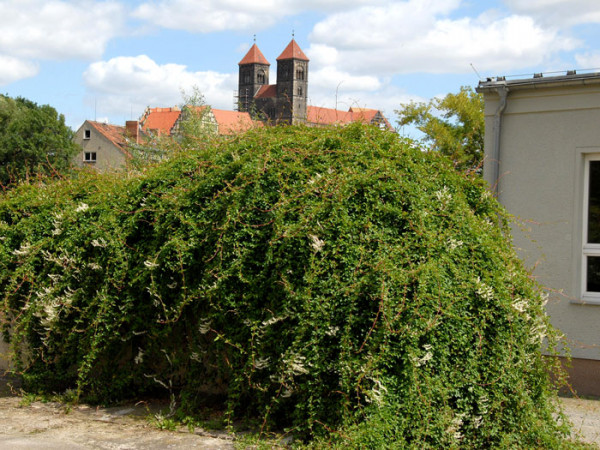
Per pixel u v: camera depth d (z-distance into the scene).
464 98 31.94
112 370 6.50
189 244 5.87
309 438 5.06
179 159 6.73
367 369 4.76
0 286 7.27
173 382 6.38
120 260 6.30
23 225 7.21
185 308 6.02
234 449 5.06
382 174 5.39
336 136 5.97
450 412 4.95
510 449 5.05
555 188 8.41
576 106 8.27
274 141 6.02
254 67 152.75
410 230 5.21
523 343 5.34
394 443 4.66
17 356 7.03
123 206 6.58
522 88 8.51
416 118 32.47
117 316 6.33
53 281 6.72
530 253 8.49
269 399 5.46
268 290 5.44
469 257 5.39
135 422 5.84
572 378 8.07
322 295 5.04
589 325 8.03
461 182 6.21
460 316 5.04
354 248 5.06
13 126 53.66
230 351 5.62
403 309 4.83
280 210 5.43
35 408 6.38
